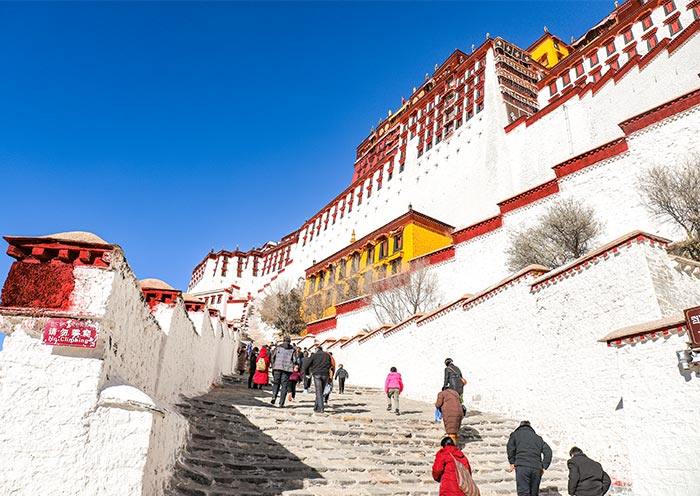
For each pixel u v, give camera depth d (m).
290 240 66.06
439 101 47.22
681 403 6.89
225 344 16.45
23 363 3.67
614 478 8.18
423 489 6.48
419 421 9.92
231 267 74.25
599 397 9.03
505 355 11.90
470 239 24.05
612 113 28.00
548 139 32.59
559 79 38.22
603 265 9.86
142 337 5.32
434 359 14.75
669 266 9.34
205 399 8.98
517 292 12.04
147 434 3.88
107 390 3.87
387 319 24.98
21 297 3.85
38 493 3.43
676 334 7.20
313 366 9.85
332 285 37.88
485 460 8.30
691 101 17.28
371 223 47.94
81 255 4.04
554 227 18.06
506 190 33.34
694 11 28.31
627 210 18.00
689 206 14.62
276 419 8.27
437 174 41.94
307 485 5.86
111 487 3.63
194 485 5.12
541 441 6.43
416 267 26.11
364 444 7.96
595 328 9.62
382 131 60.25
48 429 3.58
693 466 6.56
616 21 36.25
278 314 40.44
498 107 38.03
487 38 44.00
